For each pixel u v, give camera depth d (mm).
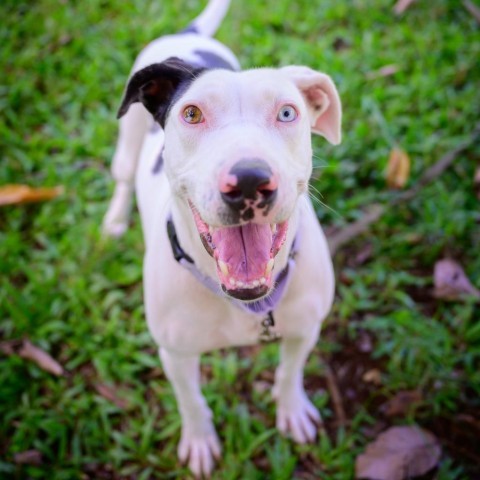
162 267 612
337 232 955
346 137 1033
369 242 945
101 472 768
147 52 858
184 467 767
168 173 544
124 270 922
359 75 1120
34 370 833
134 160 917
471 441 765
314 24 1220
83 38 1215
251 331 630
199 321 612
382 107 1090
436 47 1170
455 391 792
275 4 1257
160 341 647
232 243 502
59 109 1134
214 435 776
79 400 812
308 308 626
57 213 989
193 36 856
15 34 1222
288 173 478
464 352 835
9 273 933
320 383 830
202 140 500
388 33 1207
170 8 1241
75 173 1032
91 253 948
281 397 772
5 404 813
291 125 507
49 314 880
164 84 577
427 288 905
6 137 1068
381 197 976
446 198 959
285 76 536
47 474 759
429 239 935
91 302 891
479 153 1019
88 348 848
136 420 806
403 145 1031
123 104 589
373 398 812
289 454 763
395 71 1123
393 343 836
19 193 987
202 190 472
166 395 815
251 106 497
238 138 467
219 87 498
